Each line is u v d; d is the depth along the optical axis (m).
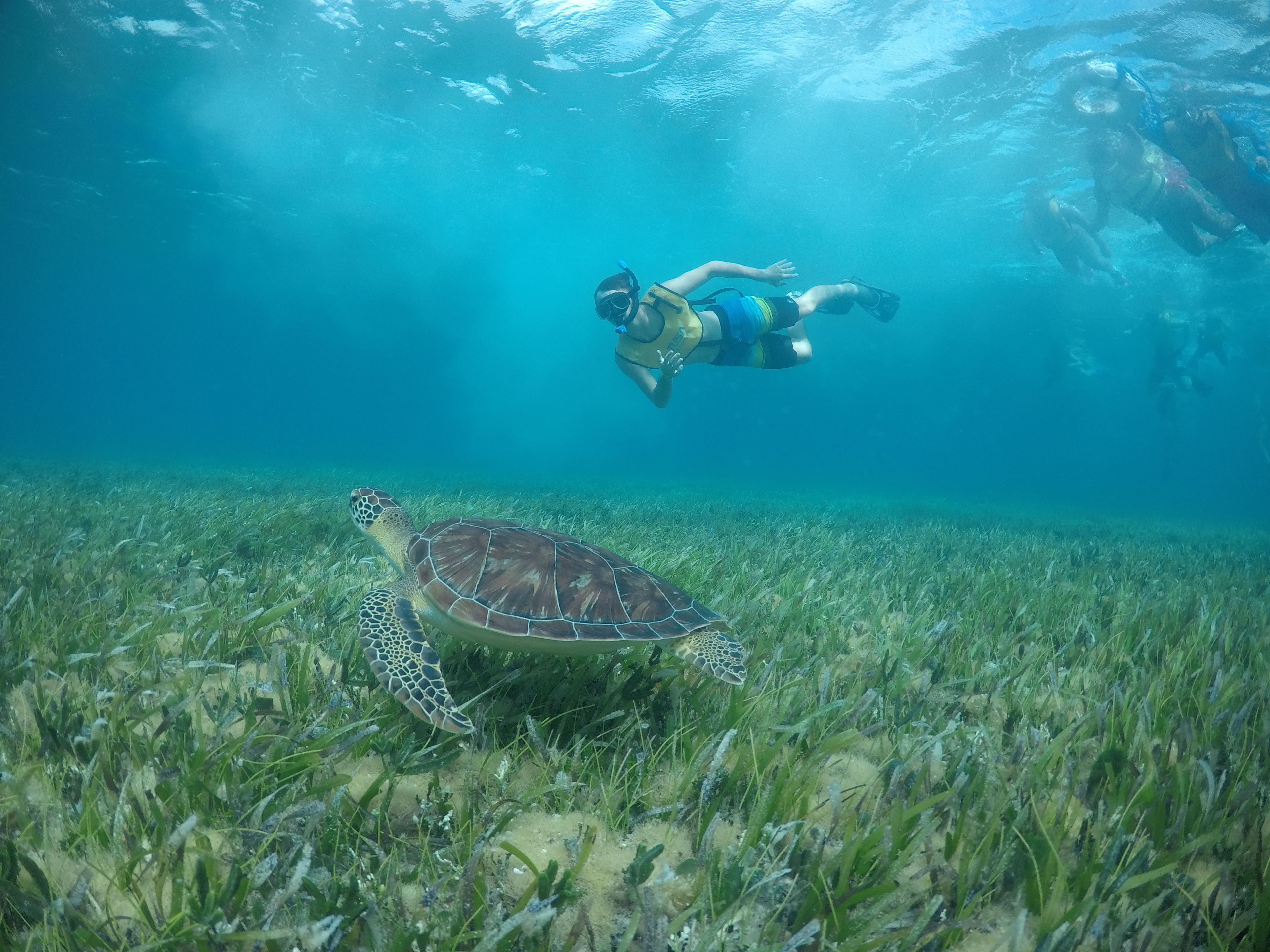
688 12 15.62
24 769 1.87
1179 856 1.69
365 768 2.11
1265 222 9.89
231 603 3.46
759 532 8.64
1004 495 34.78
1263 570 7.89
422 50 17.64
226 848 1.66
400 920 1.42
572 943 1.37
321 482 13.81
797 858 1.67
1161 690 2.86
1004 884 1.67
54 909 1.33
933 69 16.84
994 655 3.53
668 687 2.68
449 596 2.36
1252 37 14.02
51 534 5.23
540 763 2.14
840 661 3.41
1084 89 9.69
